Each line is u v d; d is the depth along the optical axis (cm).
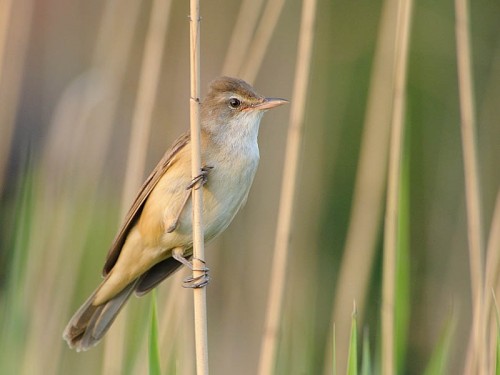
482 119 1318
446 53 1428
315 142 1334
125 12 1065
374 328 1209
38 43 1405
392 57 1070
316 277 1217
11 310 851
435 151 1394
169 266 835
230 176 796
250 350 1149
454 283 1246
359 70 1432
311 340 880
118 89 1050
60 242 977
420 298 1270
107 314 828
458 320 1227
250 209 1227
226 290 1203
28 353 888
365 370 747
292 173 831
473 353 828
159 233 795
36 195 933
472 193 847
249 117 815
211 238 816
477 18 1447
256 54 972
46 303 950
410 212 1381
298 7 1299
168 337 856
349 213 1386
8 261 907
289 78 1280
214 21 1312
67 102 1042
